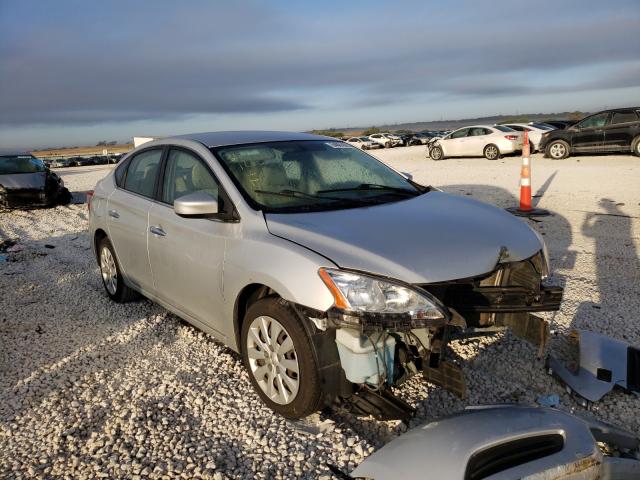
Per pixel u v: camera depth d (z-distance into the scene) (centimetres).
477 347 405
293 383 307
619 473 221
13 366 411
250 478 271
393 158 2589
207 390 360
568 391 344
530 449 208
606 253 665
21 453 301
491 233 327
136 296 538
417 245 297
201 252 367
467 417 232
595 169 1588
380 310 268
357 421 322
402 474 207
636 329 431
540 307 297
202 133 453
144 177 471
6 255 790
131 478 275
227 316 355
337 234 306
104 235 535
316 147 436
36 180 1289
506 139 2147
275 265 303
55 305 550
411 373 310
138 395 357
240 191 358
